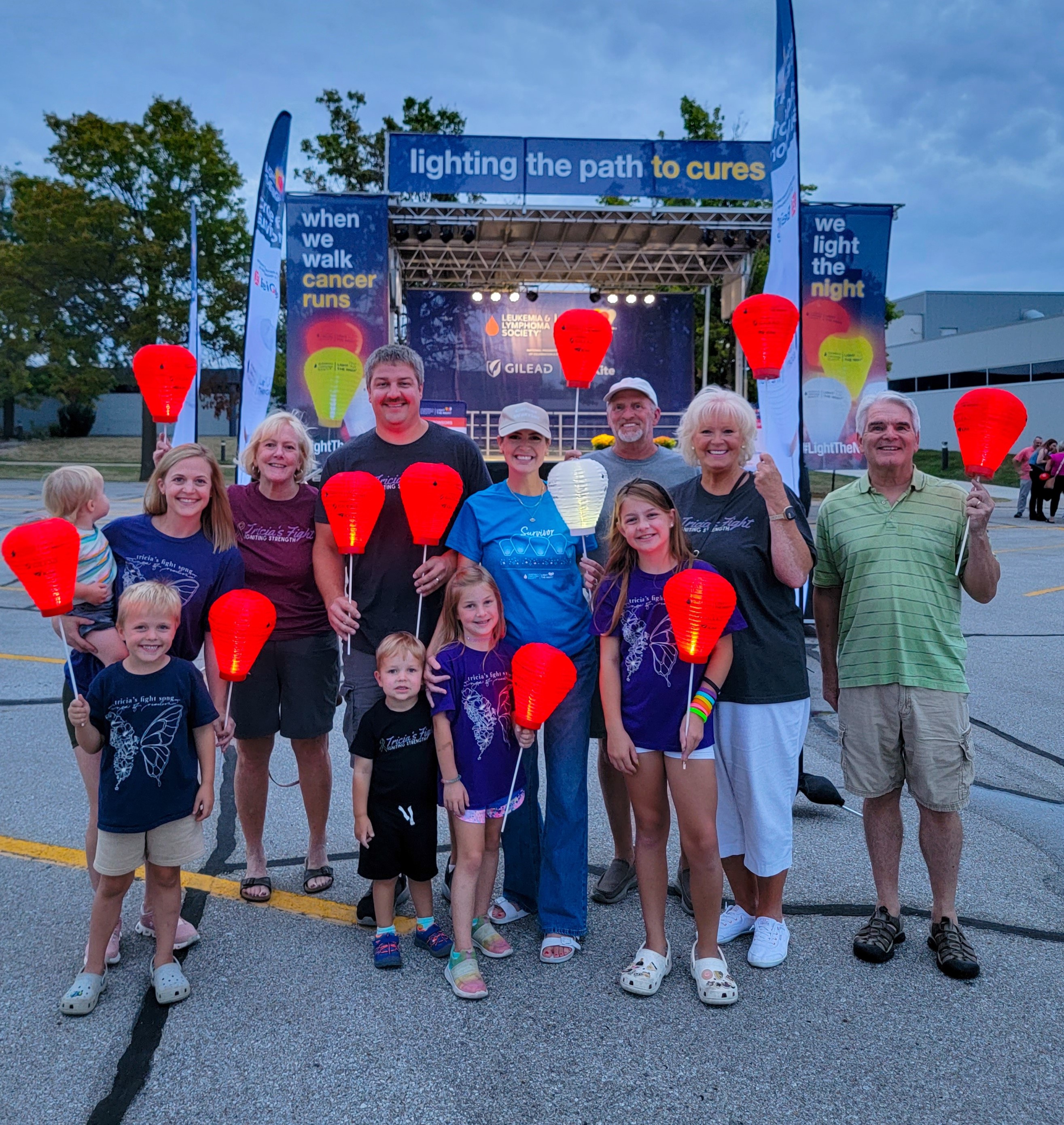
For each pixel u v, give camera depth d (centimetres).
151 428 2809
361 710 303
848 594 279
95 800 264
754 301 275
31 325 2758
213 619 257
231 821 380
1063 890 312
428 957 272
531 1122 198
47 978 256
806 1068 217
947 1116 200
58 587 235
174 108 2814
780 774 267
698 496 283
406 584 302
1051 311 4422
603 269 1480
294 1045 225
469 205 1209
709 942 254
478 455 321
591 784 425
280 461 301
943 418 3469
